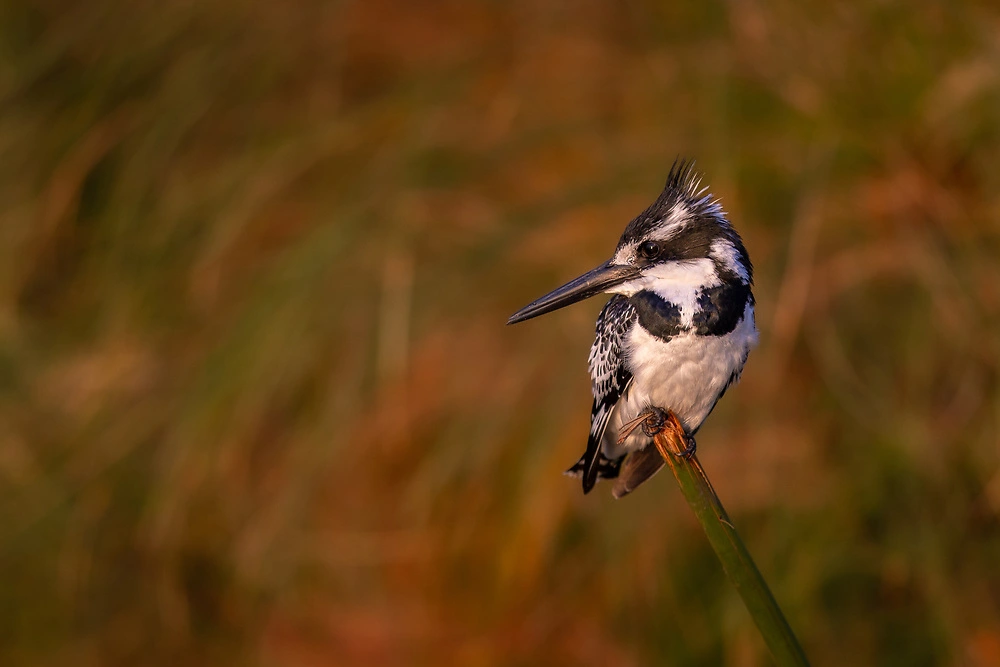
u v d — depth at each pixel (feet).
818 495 30.71
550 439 32.09
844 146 32.99
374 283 34.71
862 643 29.55
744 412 31.53
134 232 40.45
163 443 37.11
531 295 33.81
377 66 42.45
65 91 44.75
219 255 38.17
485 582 34.04
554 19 40.14
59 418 39.75
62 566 37.14
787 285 31.42
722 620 30.25
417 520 34.42
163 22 43.24
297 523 35.24
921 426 30.27
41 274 42.83
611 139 36.42
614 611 31.83
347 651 34.78
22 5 46.55
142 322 39.11
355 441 35.32
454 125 37.76
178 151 41.83
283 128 40.52
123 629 36.58
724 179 32.71
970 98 32.32
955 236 31.78
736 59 35.37
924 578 29.55
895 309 31.89
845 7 34.55
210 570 36.73
